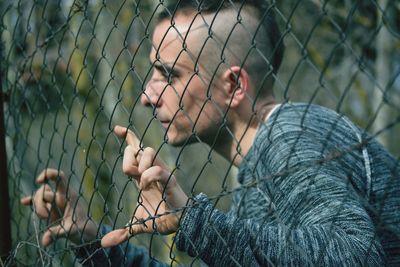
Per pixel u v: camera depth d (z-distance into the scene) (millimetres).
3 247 2939
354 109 7094
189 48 2447
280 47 2600
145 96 2471
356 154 2252
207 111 2455
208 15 2459
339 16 6598
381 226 2092
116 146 6664
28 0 3891
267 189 2180
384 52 6598
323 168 2088
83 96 6684
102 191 6453
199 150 6879
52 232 2773
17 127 3148
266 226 2074
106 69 6445
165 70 2336
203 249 2098
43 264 2643
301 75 6855
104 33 6242
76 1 2801
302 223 2059
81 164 6605
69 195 2754
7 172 2994
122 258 2707
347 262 1956
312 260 1970
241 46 2471
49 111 2984
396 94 6609
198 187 6785
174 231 2193
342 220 2018
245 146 2480
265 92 2531
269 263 2021
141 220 2223
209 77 2451
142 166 2209
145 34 2367
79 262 2697
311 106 2277
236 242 2064
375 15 6562
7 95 3188
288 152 2121
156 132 6605
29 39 3746
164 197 2164
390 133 6758
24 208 3494
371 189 2262
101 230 2721
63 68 6320
